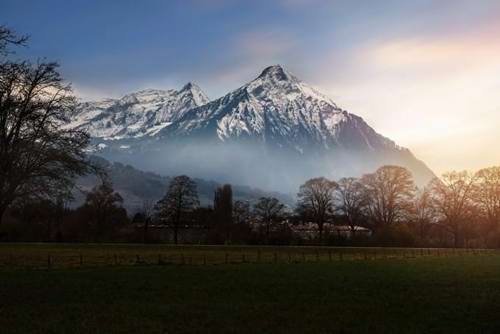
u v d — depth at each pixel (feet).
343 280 147.13
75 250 272.10
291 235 419.95
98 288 120.47
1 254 229.04
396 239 397.80
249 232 439.63
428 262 233.35
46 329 76.89
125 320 84.48
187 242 433.89
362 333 78.59
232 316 89.30
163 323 82.89
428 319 88.94
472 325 84.69
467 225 471.62
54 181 142.10
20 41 119.75
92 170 148.87
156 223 472.44
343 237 397.19
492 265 215.72
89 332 75.87
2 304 96.68
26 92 134.10
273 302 104.63
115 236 416.05
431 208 484.74
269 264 204.95
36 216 387.55
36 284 124.98
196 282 135.95
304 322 85.46
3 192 133.28
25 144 132.16
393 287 131.75
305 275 160.35
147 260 219.20
